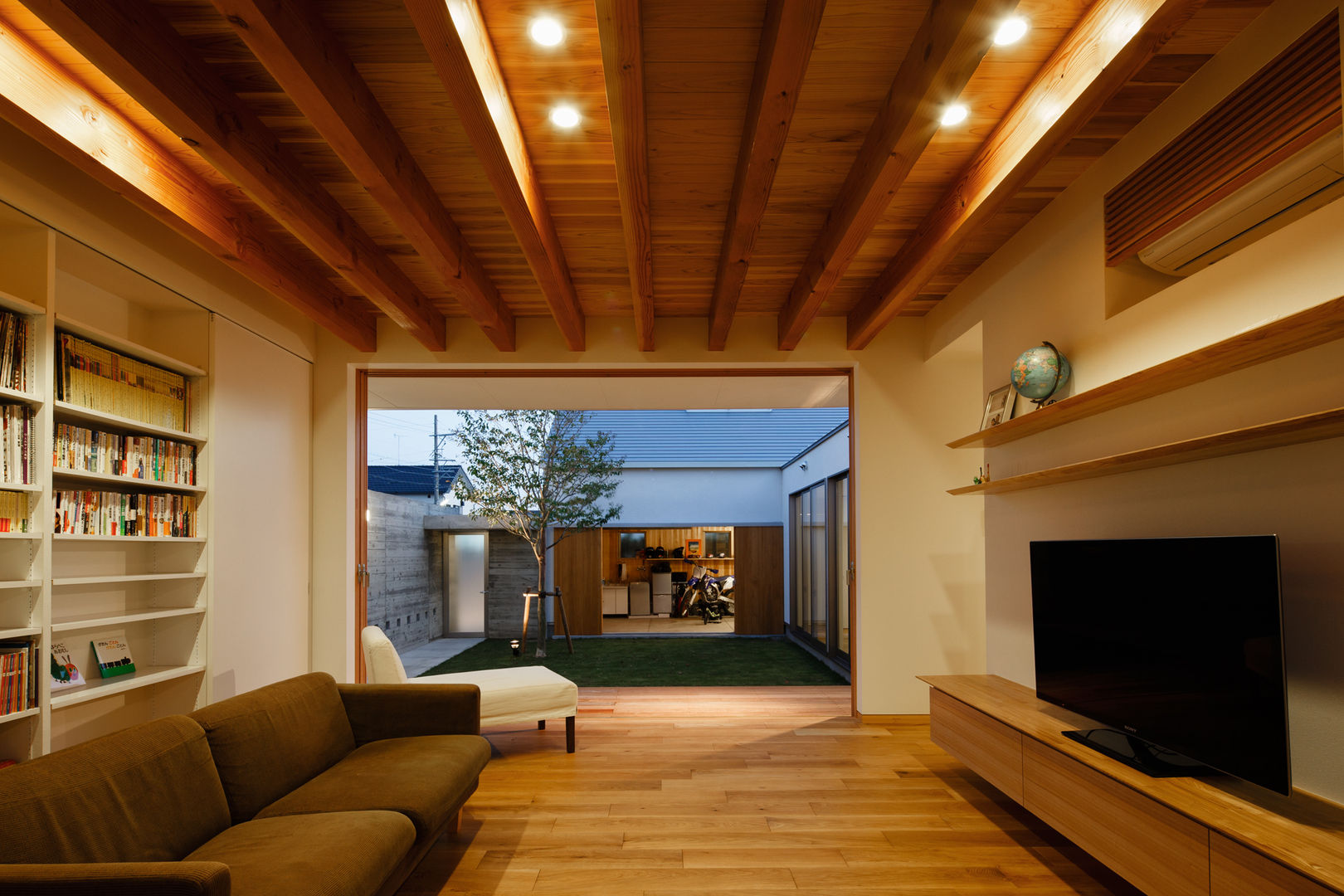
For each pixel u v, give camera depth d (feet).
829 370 17.17
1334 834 5.89
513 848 9.63
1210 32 7.44
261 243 11.53
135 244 10.53
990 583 13.08
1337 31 6.39
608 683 21.33
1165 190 8.54
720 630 36.32
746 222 9.71
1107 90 6.96
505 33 7.14
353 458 16.53
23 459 8.62
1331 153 6.44
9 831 5.23
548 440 28.27
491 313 13.96
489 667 25.02
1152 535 8.97
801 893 8.44
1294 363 6.94
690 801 11.32
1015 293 12.23
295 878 5.86
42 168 8.84
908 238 12.08
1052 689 10.00
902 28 7.14
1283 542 7.15
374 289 12.50
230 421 12.97
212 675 12.25
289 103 8.27
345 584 16.06
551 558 33.68
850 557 17.07
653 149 9.23
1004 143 8.62
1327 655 6.69
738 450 36.27
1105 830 7.71
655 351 16.55
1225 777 7.32
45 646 8.66
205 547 12.25
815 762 13.23
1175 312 8.43
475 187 10.23
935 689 12.39
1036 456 11.64
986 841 9.82
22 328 8.72
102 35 6.13
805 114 8.54
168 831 6.45
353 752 9.65
